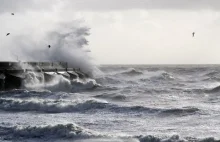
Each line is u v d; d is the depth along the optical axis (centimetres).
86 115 11456
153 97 15412
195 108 11550
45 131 9075
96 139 8544
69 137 8750
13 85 17400
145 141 8338
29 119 10869
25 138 8856
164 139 8244
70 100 13338
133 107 11869
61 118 11012
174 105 13175
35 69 19250
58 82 19500
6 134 9131
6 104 13138
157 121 10444
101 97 15300
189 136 8619
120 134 8850
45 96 15162
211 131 9138
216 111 11412
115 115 11312
